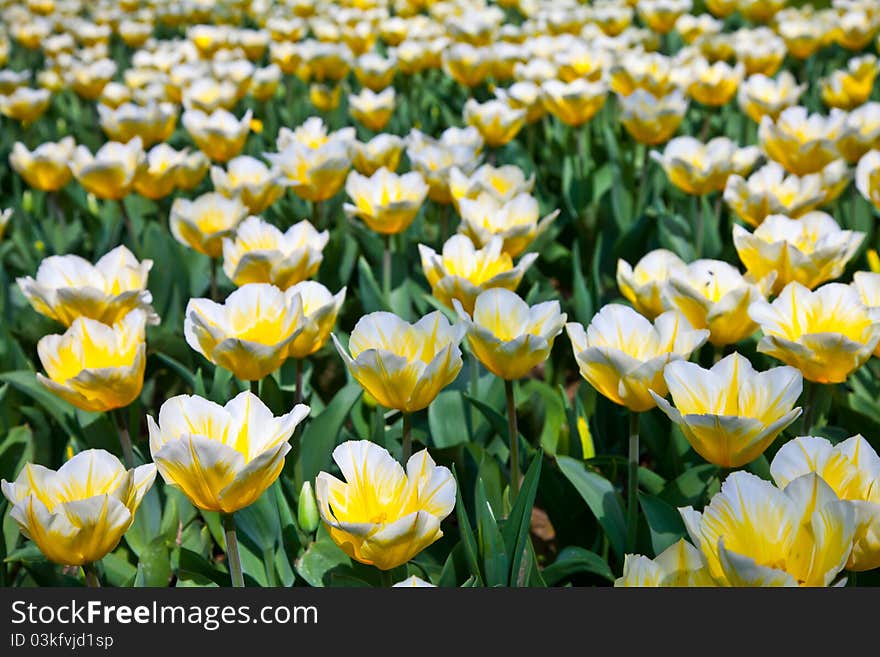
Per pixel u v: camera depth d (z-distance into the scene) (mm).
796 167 1360
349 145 1478
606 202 1720
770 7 2674
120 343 915
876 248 1518
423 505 751
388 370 821
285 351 891
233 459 730
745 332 943
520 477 1051
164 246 1407
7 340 1274
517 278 1024
